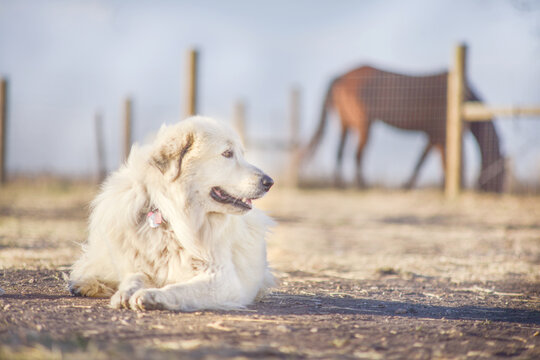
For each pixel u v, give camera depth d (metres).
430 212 14.65
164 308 4.18
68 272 6.22
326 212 14.79
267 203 16.53
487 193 17.77
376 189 20.30
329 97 21.72
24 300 4.54
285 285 6.04
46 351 2.91
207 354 3.05
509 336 3.90
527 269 7.41
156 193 4.57
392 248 9.34
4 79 20.55
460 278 6.78
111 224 4.59
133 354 2.93
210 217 4.65
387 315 4.55
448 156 17.12
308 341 3.47
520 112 15.74
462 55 16.56
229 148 4.72
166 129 4.88
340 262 7.87
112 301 4.28
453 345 3.56
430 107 19.84
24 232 10.10
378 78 20.62
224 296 4.44
